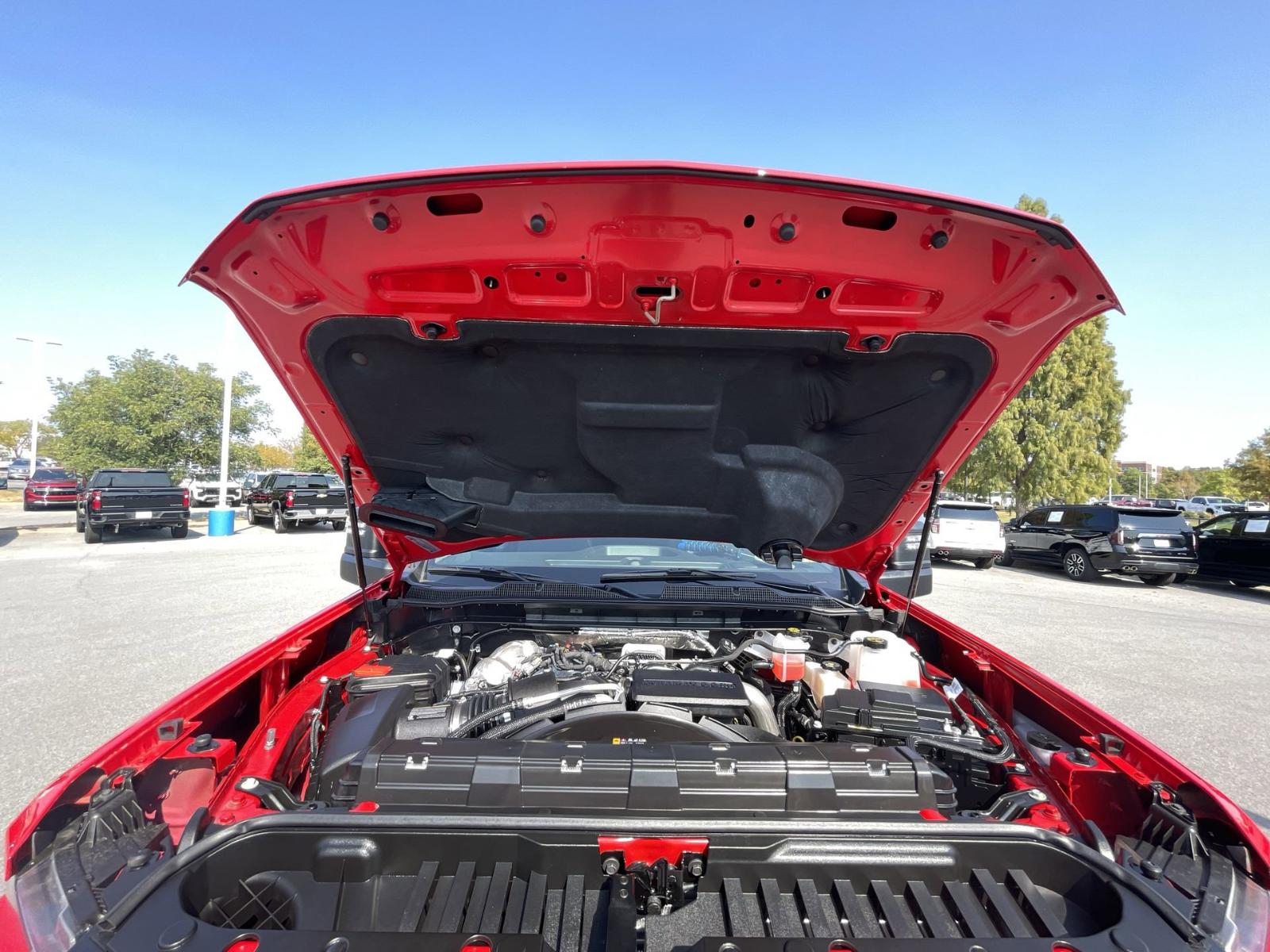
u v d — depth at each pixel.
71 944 1.10
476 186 1.47
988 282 1.73
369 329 1.90
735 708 2.09
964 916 1.26
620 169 1.42
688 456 2.23
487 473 2.41
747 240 1.60
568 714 1.98
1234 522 12.08
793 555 2.57
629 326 1.83
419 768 1.53
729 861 1.34
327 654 2.87
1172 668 6.30
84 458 24.03
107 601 8.80
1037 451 27.58
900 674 2.38
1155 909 1.20
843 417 2.16
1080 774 1.74
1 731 4.24
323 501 19.89
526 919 1.26
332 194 1.48
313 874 1.35
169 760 1.68
